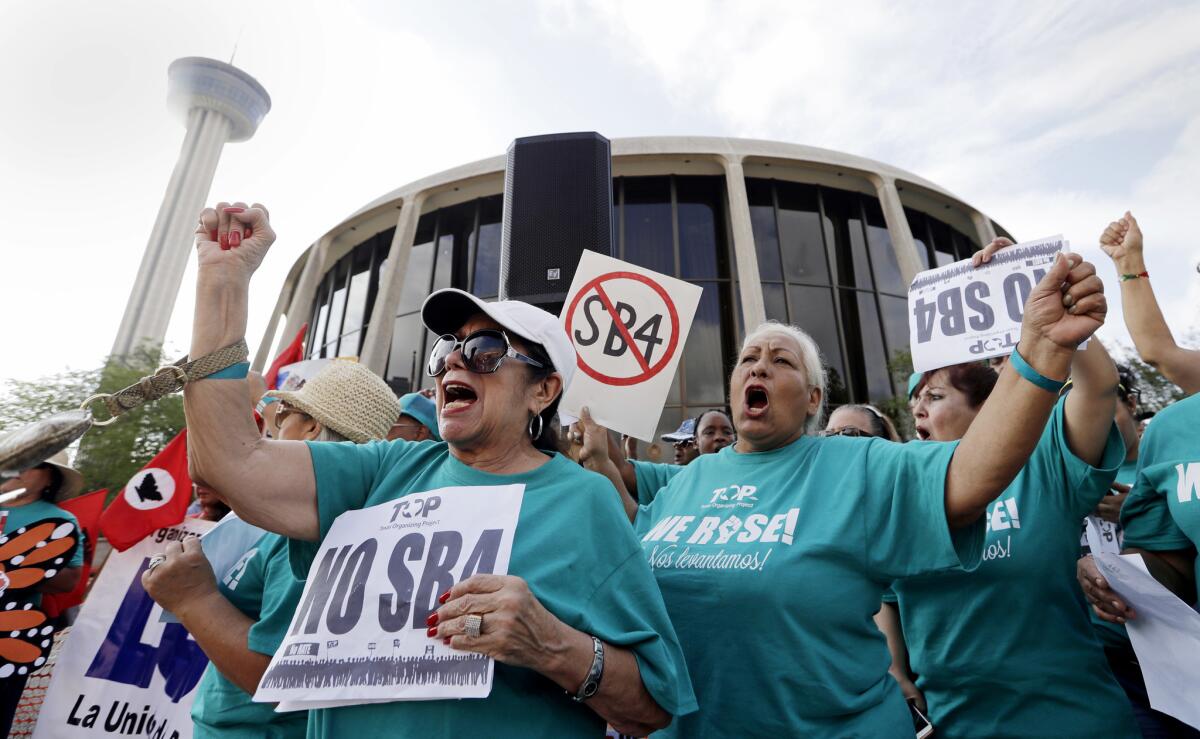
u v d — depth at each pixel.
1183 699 1.70
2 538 2.44
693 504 1.97
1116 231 2.68
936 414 2.37
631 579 1.36
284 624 1.45
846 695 1.51
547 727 1.21
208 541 1.79
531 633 1.09
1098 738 1.78
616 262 2.66
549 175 2.99
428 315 1.56
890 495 1.61
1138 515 2.23
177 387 1.27
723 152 15.05
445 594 1.18
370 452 1.56
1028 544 1.90
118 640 2.74
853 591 1.58
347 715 1.21
